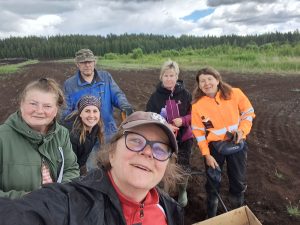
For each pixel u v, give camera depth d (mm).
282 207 1977
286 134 3111
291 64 9078
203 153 1724
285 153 2688
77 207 710
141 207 802
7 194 988
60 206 696
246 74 7863
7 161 1024
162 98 1876
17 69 13195
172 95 1865
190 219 1975
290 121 3529
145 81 7363
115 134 790
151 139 761
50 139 1098
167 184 944
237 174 1763
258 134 3172
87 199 728
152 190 877
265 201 2041
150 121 748
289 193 2104
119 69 11086
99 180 760
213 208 1850
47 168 1108
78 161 1609
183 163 1912
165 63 1848
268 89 5645
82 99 1567
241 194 1829
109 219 743
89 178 773
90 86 1905
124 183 770
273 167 2443
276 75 7539
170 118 1858
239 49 15742
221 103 1710
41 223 668
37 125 1047
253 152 2742
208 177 1783
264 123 3506
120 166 760
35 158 1064
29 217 654
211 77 1686
